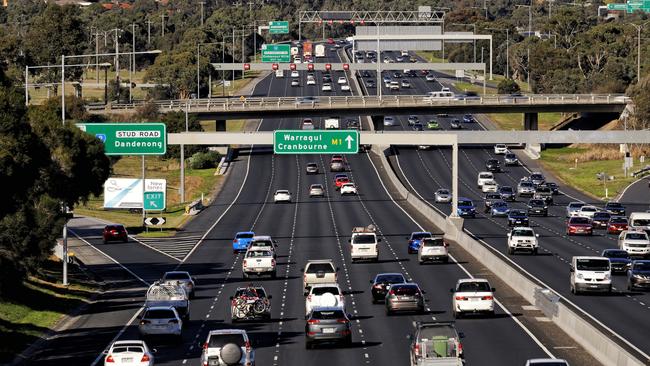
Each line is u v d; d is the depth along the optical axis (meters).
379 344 115.06
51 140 177.62
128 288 168.25
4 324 129.75
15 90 139.88
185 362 106.19
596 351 107.56
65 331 131.38
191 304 148.62
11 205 130.50
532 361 80.81
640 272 152.25
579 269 148.75
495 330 122.94
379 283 144.12
